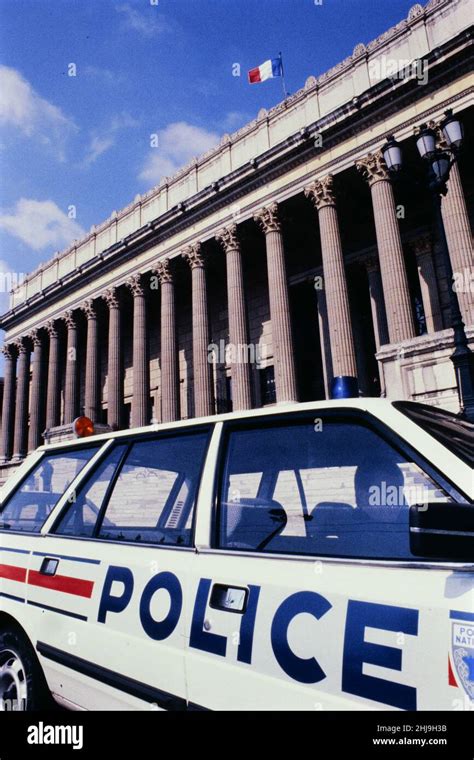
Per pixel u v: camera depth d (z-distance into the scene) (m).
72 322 36.59
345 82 22.59
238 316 24.94
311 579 2.06
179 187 30.41
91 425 6.59
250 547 2.40
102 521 3.21
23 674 3.30
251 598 2.17
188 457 2.92
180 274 30.97
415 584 1.79
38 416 38.81
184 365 33.44
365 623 1.82
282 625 2.02
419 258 23.33
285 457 2.60
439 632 1.64
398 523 2.04
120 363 32.09
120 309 33.12
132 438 3.39
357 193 23.88
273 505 2.55
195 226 28.11
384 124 20.61
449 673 1.58
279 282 23.53
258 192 25.11
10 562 3.66
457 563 1.73
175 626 2.39
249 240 27.66
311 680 1.87
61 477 3.89
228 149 27.64
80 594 2.97
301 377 27.58
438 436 2.16
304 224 26.67
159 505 2.94
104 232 35.88
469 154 20.91
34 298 39.56
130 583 2.71
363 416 2.36
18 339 41.88
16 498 4.18
